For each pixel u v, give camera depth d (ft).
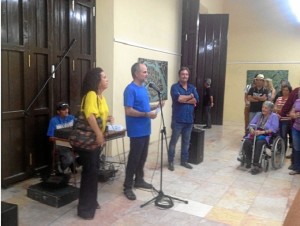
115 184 11.94
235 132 24.86
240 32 31.24
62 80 13.34
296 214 3.74
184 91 13.84
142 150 10.79
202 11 28.14
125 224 8.80
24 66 11.41
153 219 9.15
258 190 11.82
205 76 27.89
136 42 17.51
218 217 9.43
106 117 9.21
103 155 13.57
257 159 13.85
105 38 15.55
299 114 13.46
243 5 30.89
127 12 16.46
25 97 11.58
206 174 13.62
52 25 12.55
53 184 10.26
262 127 14.33
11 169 11.38
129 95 10.20
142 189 11.44
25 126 11.72
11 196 10.48
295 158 13.97
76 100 14.23
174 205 10.19
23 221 8.77
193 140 14.99
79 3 14.06
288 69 29.81
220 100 28.09
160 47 20.24
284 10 29.35
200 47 27.68
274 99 19.11
